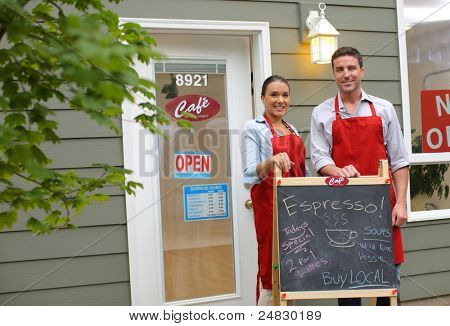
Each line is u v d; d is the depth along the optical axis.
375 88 1.79
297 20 2.42
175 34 2.30
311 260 1.60
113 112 0.84
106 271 1.85
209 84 2.24
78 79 0.71
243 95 2.30
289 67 2.30
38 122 1.02
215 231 1.53
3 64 0.92
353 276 1.61
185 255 1.49
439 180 1.75
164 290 1.46
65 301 1.67
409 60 1.78
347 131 1.77
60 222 1.36
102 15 1.04
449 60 1.70
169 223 1.48
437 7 1.68
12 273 1.88
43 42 0.81
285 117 1.83
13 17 0.83
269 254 1.66
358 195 1.66
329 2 2.27
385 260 1.63
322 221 1.62
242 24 2.35
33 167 0.91
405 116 1.79
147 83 0.72
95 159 2.09
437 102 1.72
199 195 1.49
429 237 1.78
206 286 1.50
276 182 1.62
